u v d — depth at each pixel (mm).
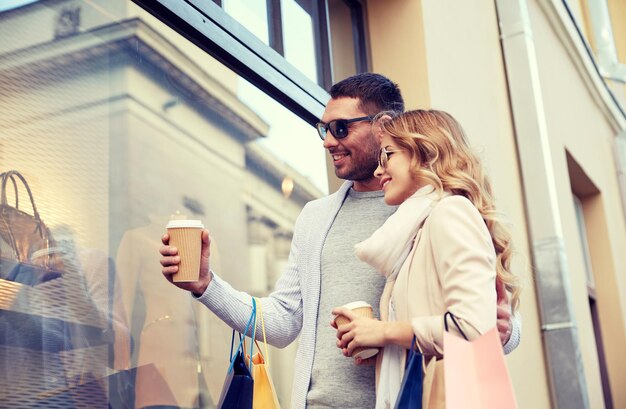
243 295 2146
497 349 1521
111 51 2410
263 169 3020
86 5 2350
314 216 2316
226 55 2846
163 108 2582
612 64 8242
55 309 2080
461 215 1793
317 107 3336
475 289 1691
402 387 1582
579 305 5711
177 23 2643
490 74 4816
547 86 6246
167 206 2533
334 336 2092
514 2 5129
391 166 1979
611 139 8367
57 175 2156
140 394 2307
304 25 3498
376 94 2398
